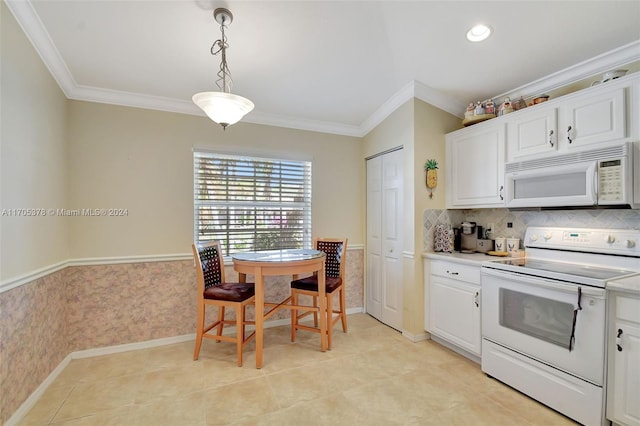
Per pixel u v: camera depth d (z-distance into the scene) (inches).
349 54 85.7
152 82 93.5
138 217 100.7
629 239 71.2
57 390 76.2
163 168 104.0
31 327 70.9
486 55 85.2
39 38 70.7
